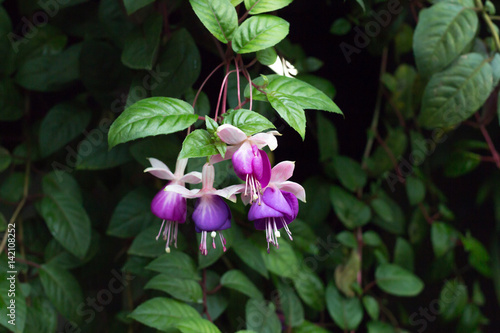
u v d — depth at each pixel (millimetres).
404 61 859
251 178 576
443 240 842
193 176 611
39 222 763
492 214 882
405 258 836
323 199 812
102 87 727
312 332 755
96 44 713
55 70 739
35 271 746
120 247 775
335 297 795
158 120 587
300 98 615
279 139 809
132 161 759
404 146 839
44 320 732
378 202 821
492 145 837
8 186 746
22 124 759
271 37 624
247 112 583
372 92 839
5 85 740
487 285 904
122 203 726
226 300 732
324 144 802
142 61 670
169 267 700
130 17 691
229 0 626
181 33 677
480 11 746
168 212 605
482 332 913
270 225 604
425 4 797
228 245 709
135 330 751
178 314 685
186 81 674
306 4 793
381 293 850
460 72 743
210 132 580
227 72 647
